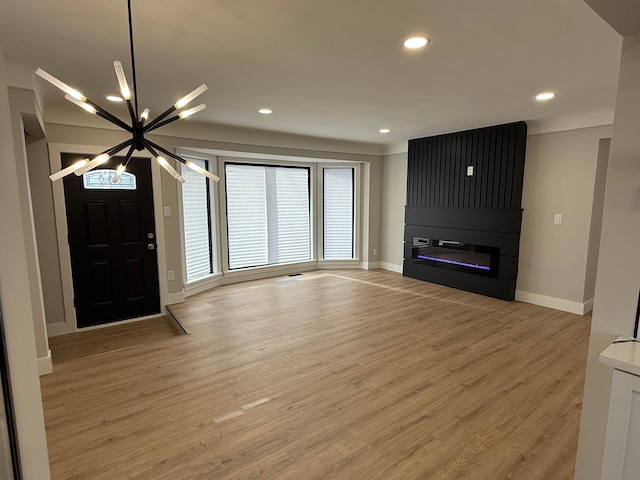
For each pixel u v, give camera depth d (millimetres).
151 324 4164
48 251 3697
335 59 2361
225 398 2445
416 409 2311
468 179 4996
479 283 4980
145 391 2539
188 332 3633
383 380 2670
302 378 2709
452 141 5156
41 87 2852
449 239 5316
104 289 4082
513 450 1938
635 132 1330
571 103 3480
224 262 5633
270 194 6113
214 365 2922
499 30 1947
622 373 1175
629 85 1332
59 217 3713
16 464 785
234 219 5734
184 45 2139
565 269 4254
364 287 5414
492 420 2197
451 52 2248
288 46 2158
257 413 2277
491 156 4684
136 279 4285
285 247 6383
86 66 2479
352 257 6766
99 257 4023
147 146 2043
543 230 4410
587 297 4223
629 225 1366
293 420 2203
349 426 2145
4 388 747
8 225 774
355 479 1745
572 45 2135
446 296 4906
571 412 2271
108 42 2100
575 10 1733
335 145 5906
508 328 3705
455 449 1946
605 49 2189
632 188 1349
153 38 2047
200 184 5223
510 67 2504
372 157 6406
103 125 3883
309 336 3516
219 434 2076
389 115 4016
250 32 1972
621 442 1198
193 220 5082
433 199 5520
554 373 2766
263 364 2938
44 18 1807
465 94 3160
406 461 1861
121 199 4109
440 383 2625
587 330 3648
